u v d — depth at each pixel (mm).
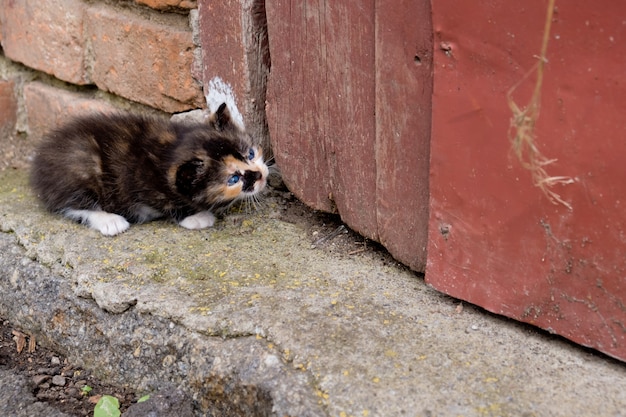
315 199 910
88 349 865
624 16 705
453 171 792
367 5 816
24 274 901
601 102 724
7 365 876
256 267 870
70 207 947
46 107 1066
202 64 948
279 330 798
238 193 949
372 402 749
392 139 829
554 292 774
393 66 810
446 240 812
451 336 792
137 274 867
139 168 951
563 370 764
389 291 838
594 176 737
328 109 869
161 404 810
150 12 968
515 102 751
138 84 994
